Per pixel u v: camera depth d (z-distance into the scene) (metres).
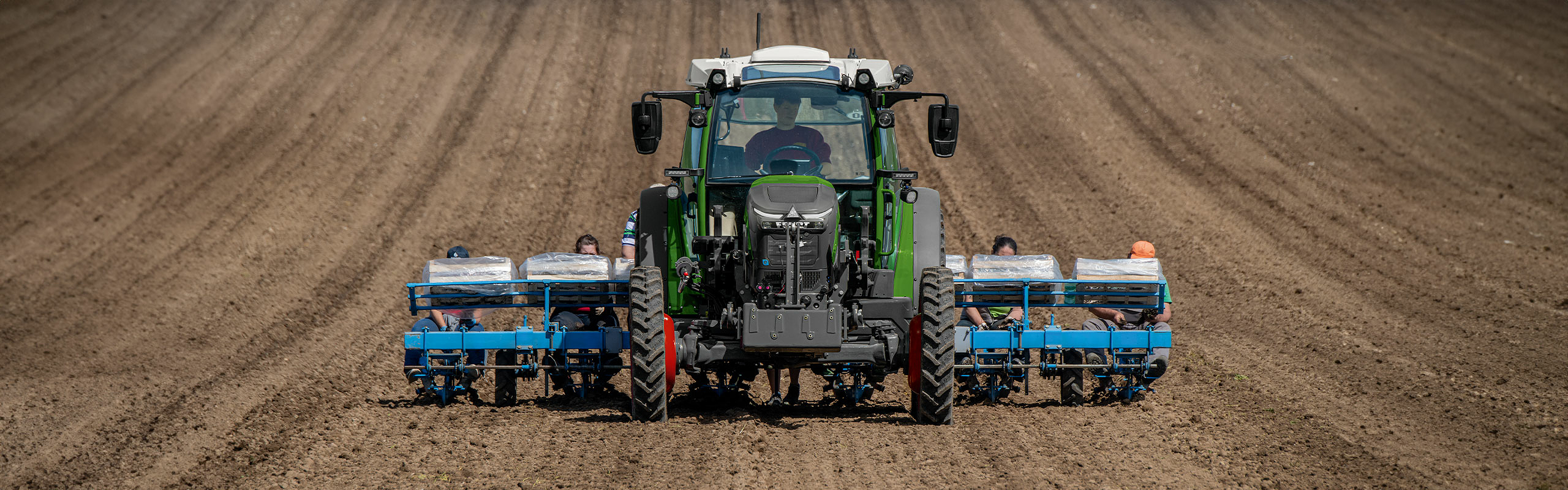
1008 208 40.34
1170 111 51.91
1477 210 39.06
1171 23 65.25
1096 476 14.91
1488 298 28.67
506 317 28.69
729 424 17.72
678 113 52.34
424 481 14.70
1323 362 22.48
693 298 18.00
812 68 18.81
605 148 47.97
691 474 14.91
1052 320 19.45
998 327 20.02
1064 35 63.50
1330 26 64.50
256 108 50.66
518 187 43.09
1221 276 32.41
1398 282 30.88
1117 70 57.50
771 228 16.27
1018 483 14.56
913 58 60.19
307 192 41.44
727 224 17.94
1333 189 41.91
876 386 20.31
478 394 20.28
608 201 41.69
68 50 56.88
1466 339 24.27
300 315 28.06
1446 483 14.64
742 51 61.06
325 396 19.98
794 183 16.75
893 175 17.67
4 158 43.91
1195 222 38.53
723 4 69.06
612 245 36.59
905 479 14.70
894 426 17.58
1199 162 45.62
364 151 46.44
